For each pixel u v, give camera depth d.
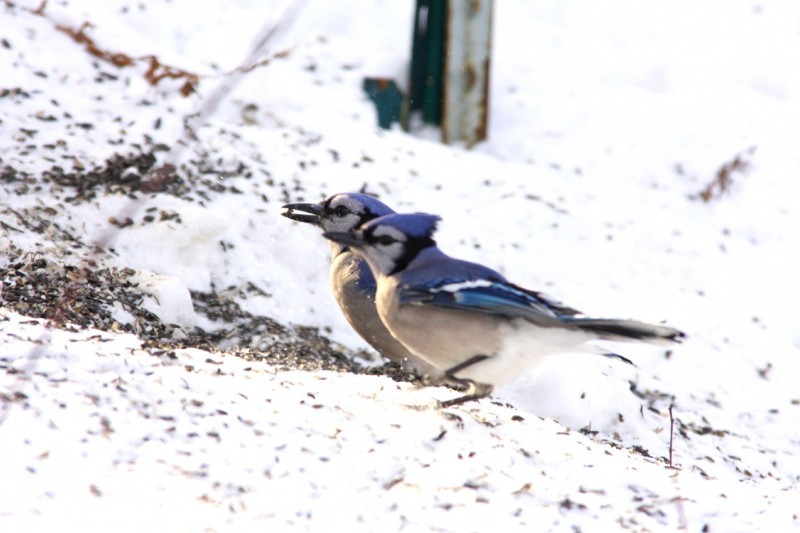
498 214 14.98
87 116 14.21
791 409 12.48
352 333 11.99
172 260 11.91
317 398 7.74
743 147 18.52
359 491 6.32
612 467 7.23
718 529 6.41
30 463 6.04
